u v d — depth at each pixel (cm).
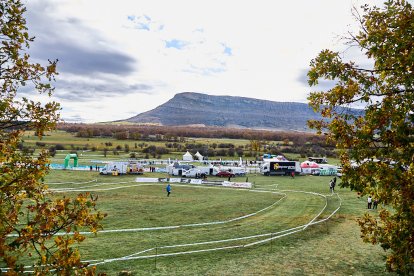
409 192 821
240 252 2012
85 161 8825
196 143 16012
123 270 1686
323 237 2348
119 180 5819
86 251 1942
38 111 797
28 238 643
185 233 2411
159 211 3170
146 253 1950
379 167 841
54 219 701
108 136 18638
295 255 1977
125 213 3022
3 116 764
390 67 856
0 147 754
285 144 15650
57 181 5247
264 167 7212
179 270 1712
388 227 1045
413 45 800
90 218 699
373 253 2019
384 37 837
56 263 657
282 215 3061
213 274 1670
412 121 773
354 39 910
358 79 902
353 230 2533
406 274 954
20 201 736
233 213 3142
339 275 1688
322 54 927
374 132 862
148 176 6594
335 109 948
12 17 743
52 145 11850
